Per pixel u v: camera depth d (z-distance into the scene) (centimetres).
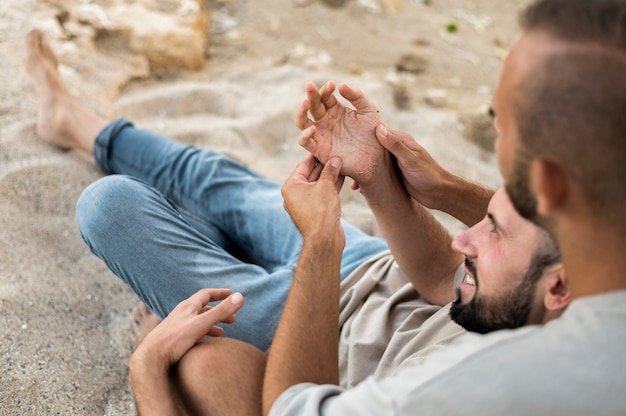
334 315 120
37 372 162
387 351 140
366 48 340
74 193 217
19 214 204
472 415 84
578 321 84
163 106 270
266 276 159
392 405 89
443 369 88
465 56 353
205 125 260
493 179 261
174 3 312
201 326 129
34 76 225
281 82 296
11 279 184
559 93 81
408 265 153
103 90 265
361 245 172
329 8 366
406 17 380
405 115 287
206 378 124
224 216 190
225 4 350
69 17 288
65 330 175
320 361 116
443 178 150
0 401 153
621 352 80
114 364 171
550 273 105
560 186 84
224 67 305
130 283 157
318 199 129
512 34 389
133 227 153
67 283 189
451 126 285
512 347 85
